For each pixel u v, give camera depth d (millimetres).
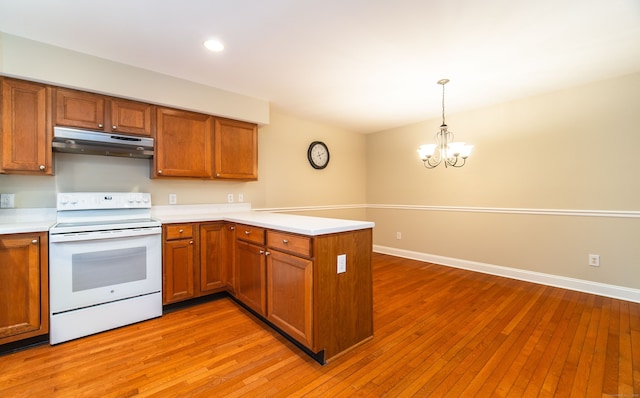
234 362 1781
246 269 2445
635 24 1849
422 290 3059
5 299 1854
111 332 2170
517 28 1899
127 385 1562
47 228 1978
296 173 4125
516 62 2402
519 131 3342
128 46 2127
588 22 1828
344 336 1899
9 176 2232
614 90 2742
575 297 2811
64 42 2072
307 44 2105
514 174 3396
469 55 2277
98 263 2152
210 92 2895
